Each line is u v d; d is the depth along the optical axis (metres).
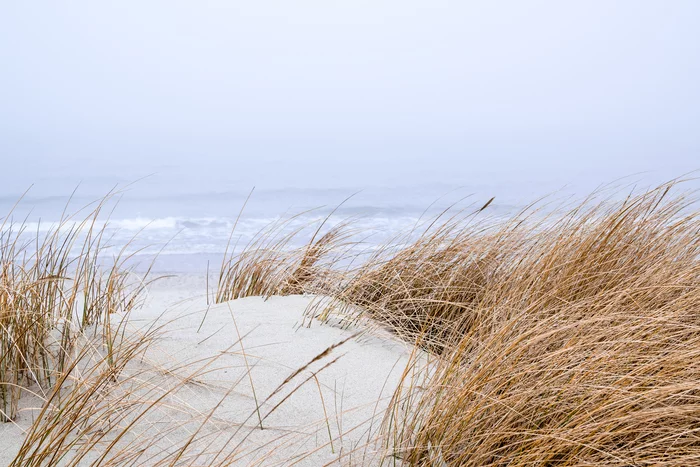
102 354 2.73
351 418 2.42
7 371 2.42
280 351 3.04
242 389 2.62
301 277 4.29
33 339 2.57
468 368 2.36
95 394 2.33
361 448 2.18
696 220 3.65
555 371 2.22
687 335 2.52
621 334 2.40
